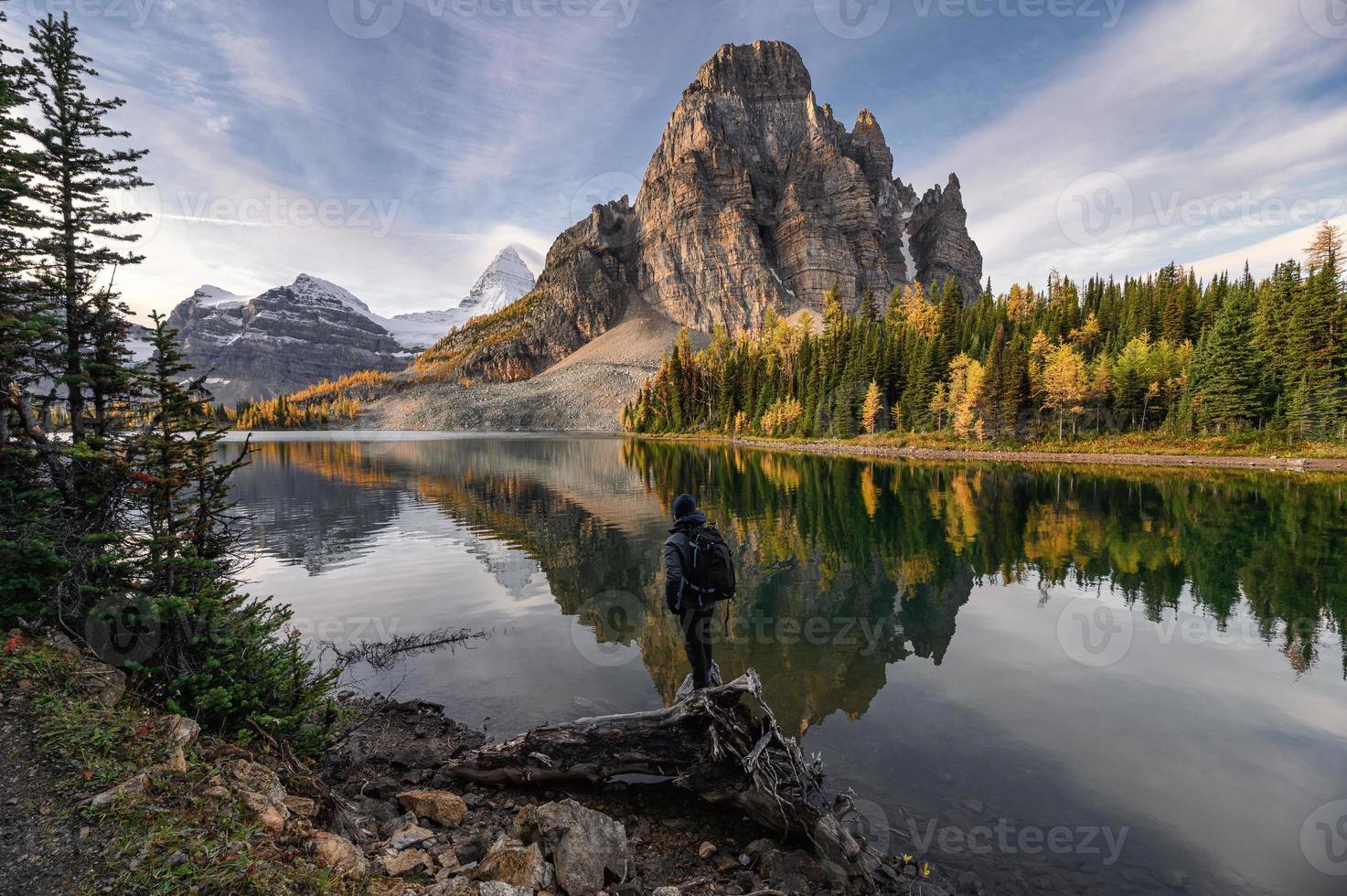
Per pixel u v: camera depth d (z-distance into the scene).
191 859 3.53
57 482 6.90
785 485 40.75
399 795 6.09
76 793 4.03
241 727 6.21
